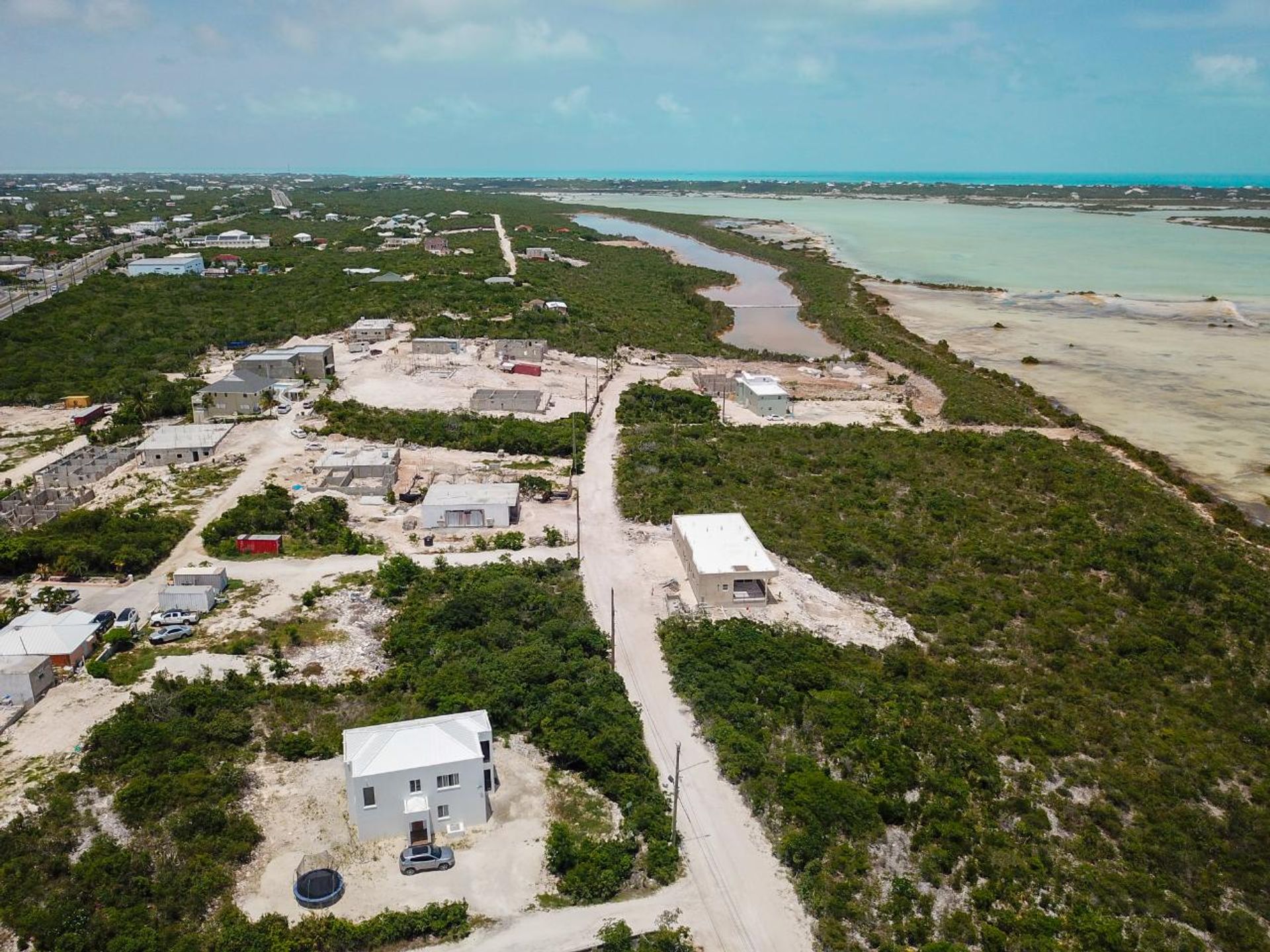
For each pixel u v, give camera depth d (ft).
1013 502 283.18
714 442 335.88
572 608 211.82
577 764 159.02
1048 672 194.80
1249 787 161.17
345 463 289.12
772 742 166.81
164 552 233.96
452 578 224.53
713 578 214.69
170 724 159.12
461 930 122.21
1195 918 131.75
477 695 171.12
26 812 138.10
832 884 132.87
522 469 303.07
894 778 155.12
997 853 142.10
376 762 137.59
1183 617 217.15
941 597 222.89
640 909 127.44
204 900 125.18
